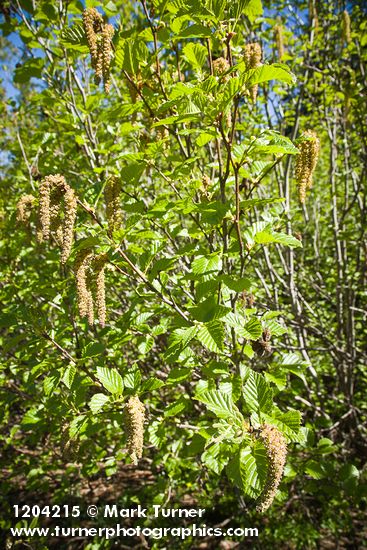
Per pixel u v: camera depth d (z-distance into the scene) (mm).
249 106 4496
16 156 4410
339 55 4691
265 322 2279
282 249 5242
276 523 3887
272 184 6043
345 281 4711
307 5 4930
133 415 1705
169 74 2520
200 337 1769
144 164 2074
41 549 3604
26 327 2576
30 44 3027
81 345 2770
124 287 3689
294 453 2658
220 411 1721
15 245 3367
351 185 6008
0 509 4906
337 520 3701
